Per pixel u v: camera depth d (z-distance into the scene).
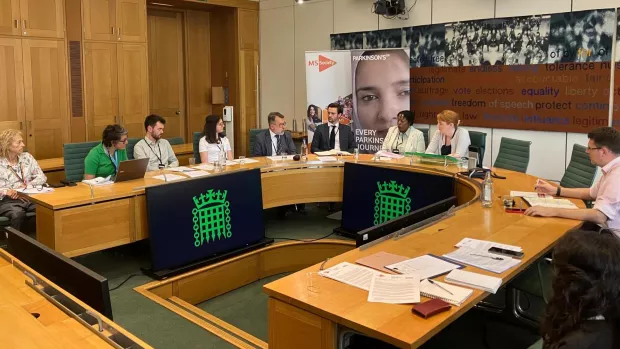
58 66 6.38
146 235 3.87
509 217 3.04
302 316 1.92
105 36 6.71
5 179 4.53
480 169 4.16
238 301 4.03
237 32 8.22
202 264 3.99
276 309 2.01
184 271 3.86
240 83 8.35
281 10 8.13
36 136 6.29
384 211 4.51
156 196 3.74
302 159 5.06
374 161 4.84
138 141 5.71
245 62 8.38
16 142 4.57
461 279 2.07
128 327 3.04
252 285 4.35
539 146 5.81
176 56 8.37
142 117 7.17
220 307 3.92
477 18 6.09
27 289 1.77
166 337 2.95
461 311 1.84
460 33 6.24
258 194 4.47
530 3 5.67
